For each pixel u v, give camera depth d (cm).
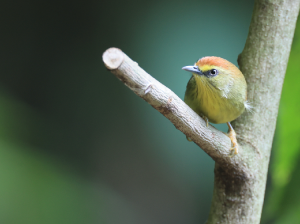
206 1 1078
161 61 1064
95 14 1210
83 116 1245
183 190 1210
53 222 771
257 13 592
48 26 1242
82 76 1248
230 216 559
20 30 1236
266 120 579
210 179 1090
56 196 805
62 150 1192
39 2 1227
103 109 1249
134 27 1149
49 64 1254
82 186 891
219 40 1045
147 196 1234
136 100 1240
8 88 1220
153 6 1137
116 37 1180
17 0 1220
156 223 1202
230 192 562
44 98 1241
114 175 1237
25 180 769
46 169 823
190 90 651
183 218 1205
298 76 632
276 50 578
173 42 1072
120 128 1242
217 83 594
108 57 397
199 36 1055
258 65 586
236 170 550
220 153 529
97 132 1243
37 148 866
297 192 601
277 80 580
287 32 579
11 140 831
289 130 622
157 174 1222
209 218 585
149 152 1212
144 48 1104
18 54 1237
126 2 1176
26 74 1241
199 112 646
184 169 1106
